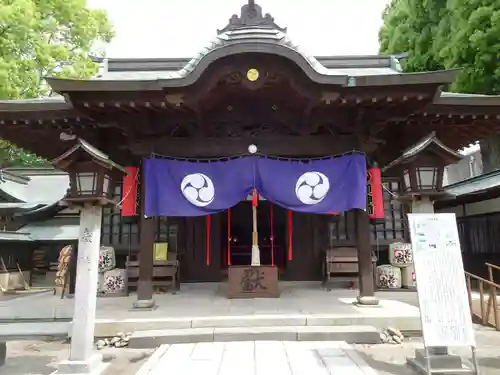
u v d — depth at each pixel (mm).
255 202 9578
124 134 8375
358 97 7242
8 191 16922
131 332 6578
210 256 11555
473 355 4602
